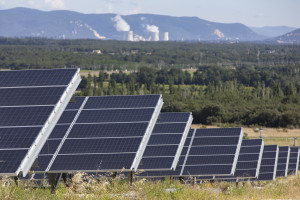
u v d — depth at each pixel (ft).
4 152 91.81
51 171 112.47
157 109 138.72
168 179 173.27
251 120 602.03
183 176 175.32
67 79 114.83
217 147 193.47
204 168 179.93
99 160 115.34
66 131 129.08
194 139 201.05
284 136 516.73
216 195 110.73
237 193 133.08
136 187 101.71
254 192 139.03
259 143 232.12
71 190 94.07
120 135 124.36
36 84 114.32
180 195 103.50
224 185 168.86
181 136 166.40
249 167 216.13
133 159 114.83
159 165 148.66
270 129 572.92
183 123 175.94
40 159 116.88
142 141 121.29
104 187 96.94
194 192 107.55
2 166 88.48
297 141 485.15
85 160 115.55
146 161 151.84
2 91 114.32
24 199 87.81
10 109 106.01
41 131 97.19
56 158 116.88
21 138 95.40
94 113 138.00
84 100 145.59
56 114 105.81
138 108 137.39
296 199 124.36
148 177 167.73
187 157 188.14
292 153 326.85
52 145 123.13
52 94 109.50
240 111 615.98
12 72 121.80
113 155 116.78
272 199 121.60
